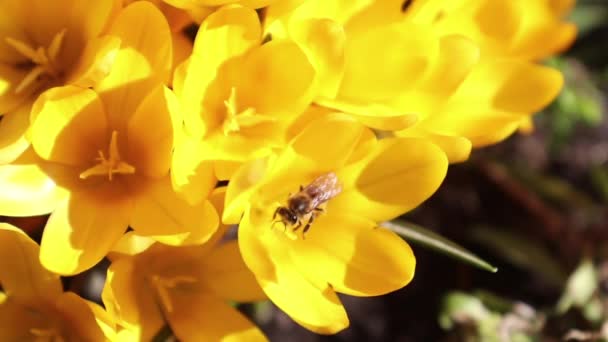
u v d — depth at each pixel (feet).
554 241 1.43
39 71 1.01
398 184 1.01
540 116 1.47
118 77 0.99
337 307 1.00
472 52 1.04
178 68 0.96
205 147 0.99
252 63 1.00
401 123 0.99
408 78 1.04
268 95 1.01
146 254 1.02
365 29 1.05
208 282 1.04
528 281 1.43
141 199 1.00
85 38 1.00
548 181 1.42
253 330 1.03
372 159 1.01
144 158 1.00
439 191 1.46
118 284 0.98
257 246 0.98
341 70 0.98
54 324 1.03
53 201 1.00
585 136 1.50
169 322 1.03
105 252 0.98
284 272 1.00
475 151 1.42
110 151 1.00
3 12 1.02
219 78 1.00
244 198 0.96
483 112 1.12
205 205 0.96
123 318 0.98
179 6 0.97
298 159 1.00
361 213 1.02
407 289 1.42
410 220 1.45
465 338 1.29
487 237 1.40
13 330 1.03
